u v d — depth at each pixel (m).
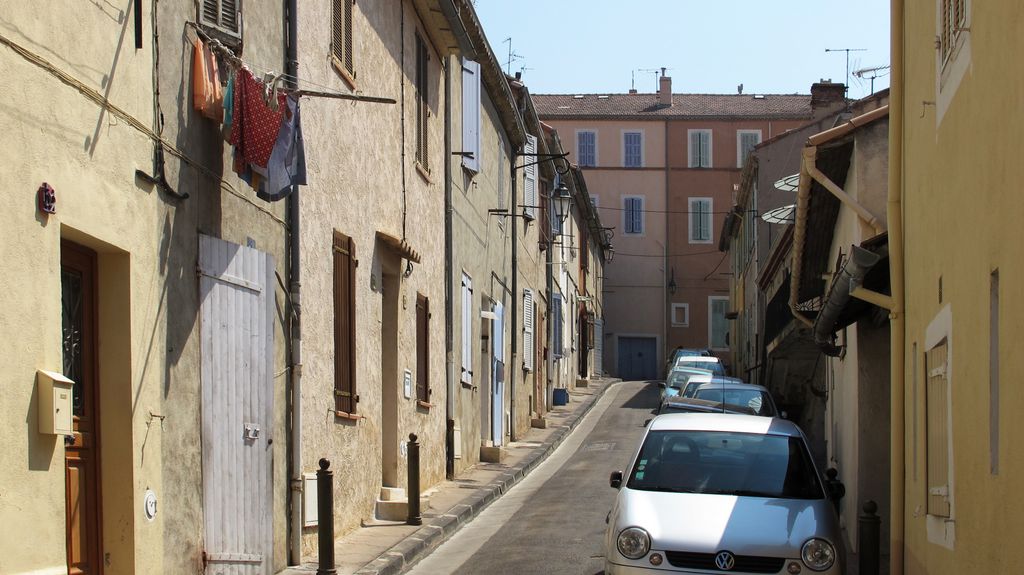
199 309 8.72
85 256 7.33
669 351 60.31
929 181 8.77
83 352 7.34
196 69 8.71
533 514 15.42
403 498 14.86
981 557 6.60
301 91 9.87
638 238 61.00
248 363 9.58
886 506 12.49
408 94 16.36
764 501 9.31
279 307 10.63
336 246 12.50
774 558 8.52
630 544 8.70
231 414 9.23
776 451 10.06
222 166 9.30
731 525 8.81
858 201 12.79
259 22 10.21
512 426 26.33
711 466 9.91
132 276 7.52
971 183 6.96
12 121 6.04
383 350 15.38
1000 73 6.06
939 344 8.31
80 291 7.31
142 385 7.63
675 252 60.91
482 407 23.17
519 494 18.08
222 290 9.11
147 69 7.87
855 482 12.84
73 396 7.19
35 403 6.22
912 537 9.59
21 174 6.12
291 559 10.81
